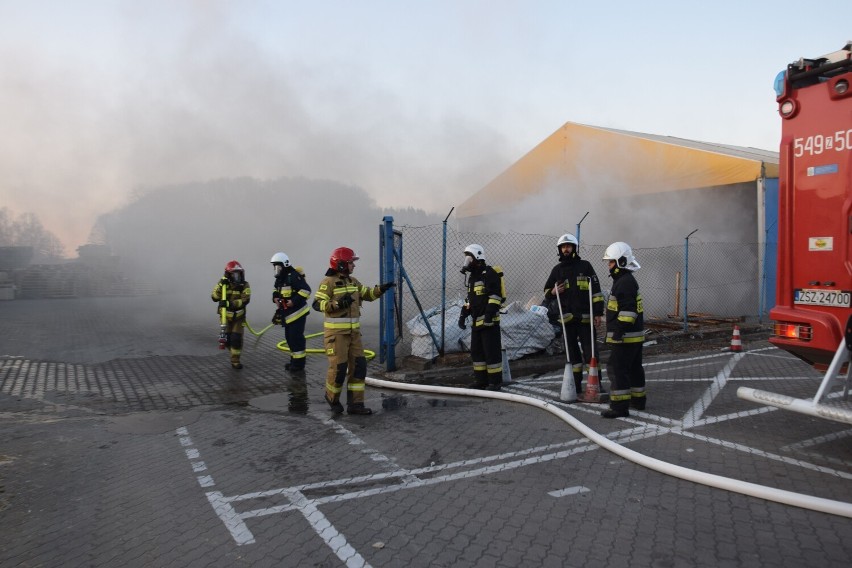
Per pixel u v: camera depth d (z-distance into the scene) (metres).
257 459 4.70
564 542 3.20
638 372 5.97
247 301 8.72
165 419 5.98
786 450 4.71
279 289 8.31
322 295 6.09
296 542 3.28
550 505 3.70
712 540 3.19
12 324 14.31
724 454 4.62
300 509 3.72
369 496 3.91
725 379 7.53
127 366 8.91
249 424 5.74
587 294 6.70
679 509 3.60
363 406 6.16
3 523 3.59
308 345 11.01
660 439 5.04
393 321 8.10
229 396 7.01
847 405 3.94
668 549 3.09
